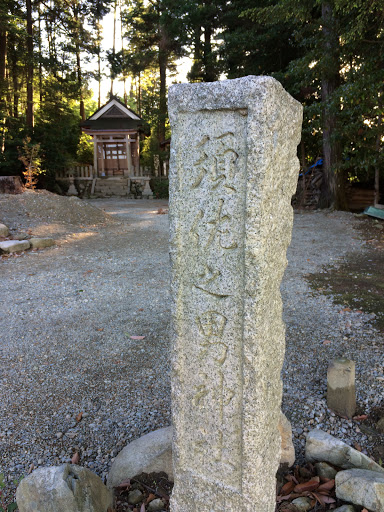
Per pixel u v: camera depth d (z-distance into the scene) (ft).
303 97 51.75
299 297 19.06
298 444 9.46
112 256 27.27
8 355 13.85
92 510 6.82
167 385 11.91
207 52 62.85
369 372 12.32
